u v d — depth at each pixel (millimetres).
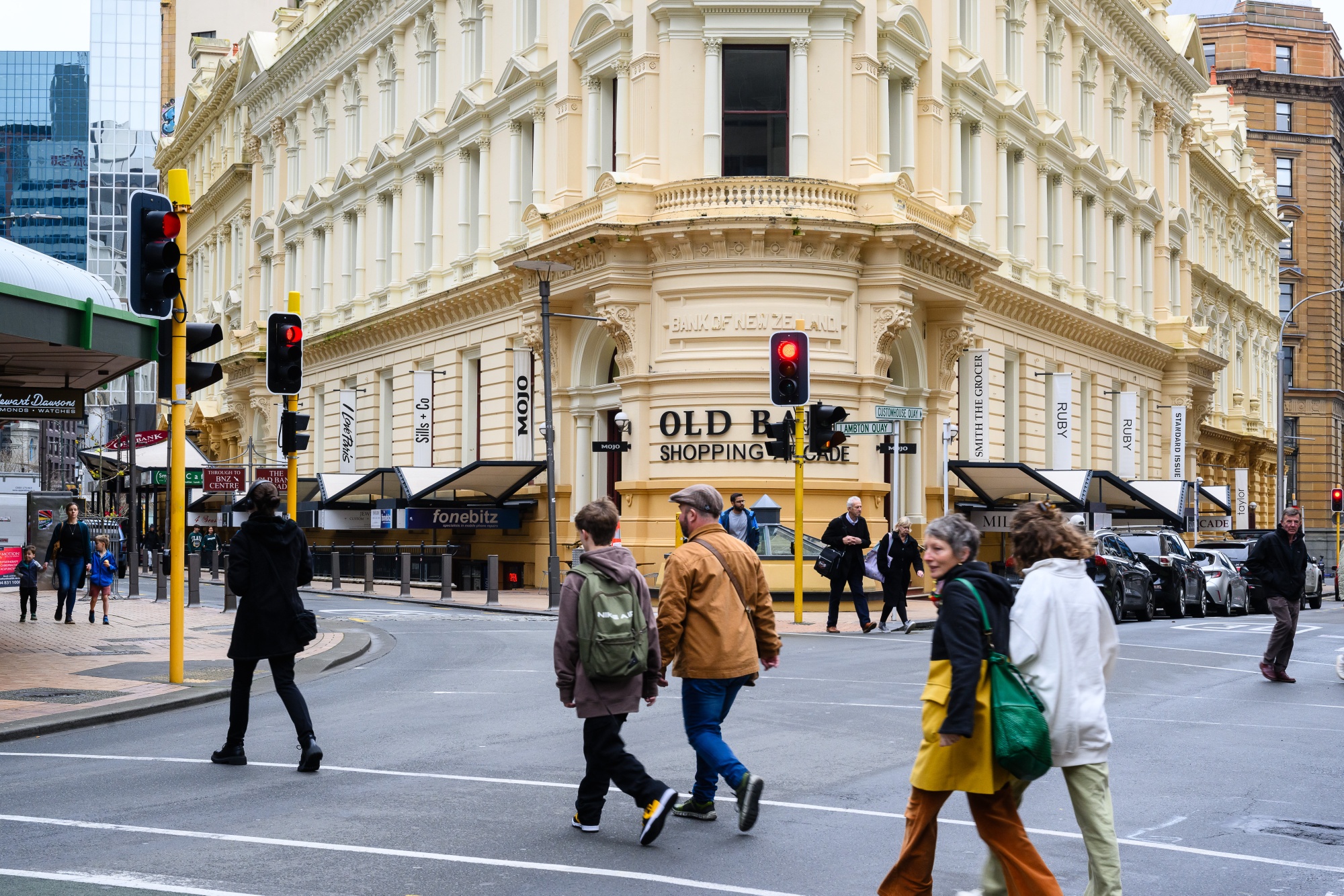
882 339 28922
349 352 45531
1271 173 86375
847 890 6594
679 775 9461
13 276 14258
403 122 42219
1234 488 64250
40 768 9852
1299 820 8383
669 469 28531
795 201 28156
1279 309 79062
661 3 29109
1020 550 6059
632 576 7660
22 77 167500
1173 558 29594
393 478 38562
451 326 38719
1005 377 38219
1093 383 43969
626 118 30469
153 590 36594
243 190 57344
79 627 22656
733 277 28156
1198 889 6754
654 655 7770
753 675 7969
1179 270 52375
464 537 37281
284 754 10383
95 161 135625
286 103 51469
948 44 34812
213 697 13828
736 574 8023
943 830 7938
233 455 61375
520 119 35750
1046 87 41156
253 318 56000
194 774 9555
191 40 74750
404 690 14422
